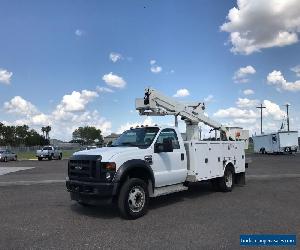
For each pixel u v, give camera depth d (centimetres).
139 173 937
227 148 1281
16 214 943
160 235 723
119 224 820
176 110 1268
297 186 1406
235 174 1377
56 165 3219
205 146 1143
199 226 788
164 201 1095
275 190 1299
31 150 9844
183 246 650
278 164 2784
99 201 862
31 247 657
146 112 1205
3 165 3444
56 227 801
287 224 796
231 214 902
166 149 960
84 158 890
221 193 1238
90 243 677
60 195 1259
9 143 12162
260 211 934
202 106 1375
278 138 5153
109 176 848
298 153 5597
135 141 1002
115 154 870
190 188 1348
